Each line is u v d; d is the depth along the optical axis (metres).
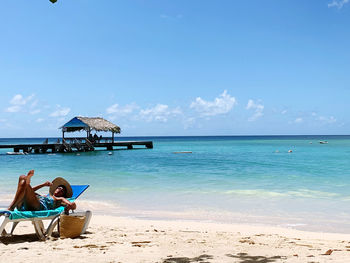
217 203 11.95
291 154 41.22
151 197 13.17
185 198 12.93
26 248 5.23
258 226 8.77
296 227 8.71
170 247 5.55
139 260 4.59
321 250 5.52
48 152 45.25
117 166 26.33
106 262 4.45
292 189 14.79
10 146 41.75
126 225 8.44
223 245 5.84
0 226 5.41
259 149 56.44
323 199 12.51
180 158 35.12
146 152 47.47
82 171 22.56
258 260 4.64
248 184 16.33
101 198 13.03
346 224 9.05
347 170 22.25
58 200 6.40
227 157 36.53
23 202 5.95
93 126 44.19
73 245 5.51
